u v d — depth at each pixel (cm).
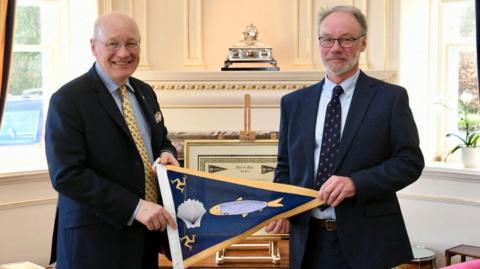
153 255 225
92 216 205
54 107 203
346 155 208
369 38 411
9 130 400
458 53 409
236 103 401
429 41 415
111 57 209
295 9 422
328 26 209
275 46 429
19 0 399
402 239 210
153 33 419
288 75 392
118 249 206
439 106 416
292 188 212
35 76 409
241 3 428
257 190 218
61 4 414
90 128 205
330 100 217
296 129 224
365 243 204
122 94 218
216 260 288
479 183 369
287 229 223
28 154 409
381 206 208
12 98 400
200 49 424
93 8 400
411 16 407
